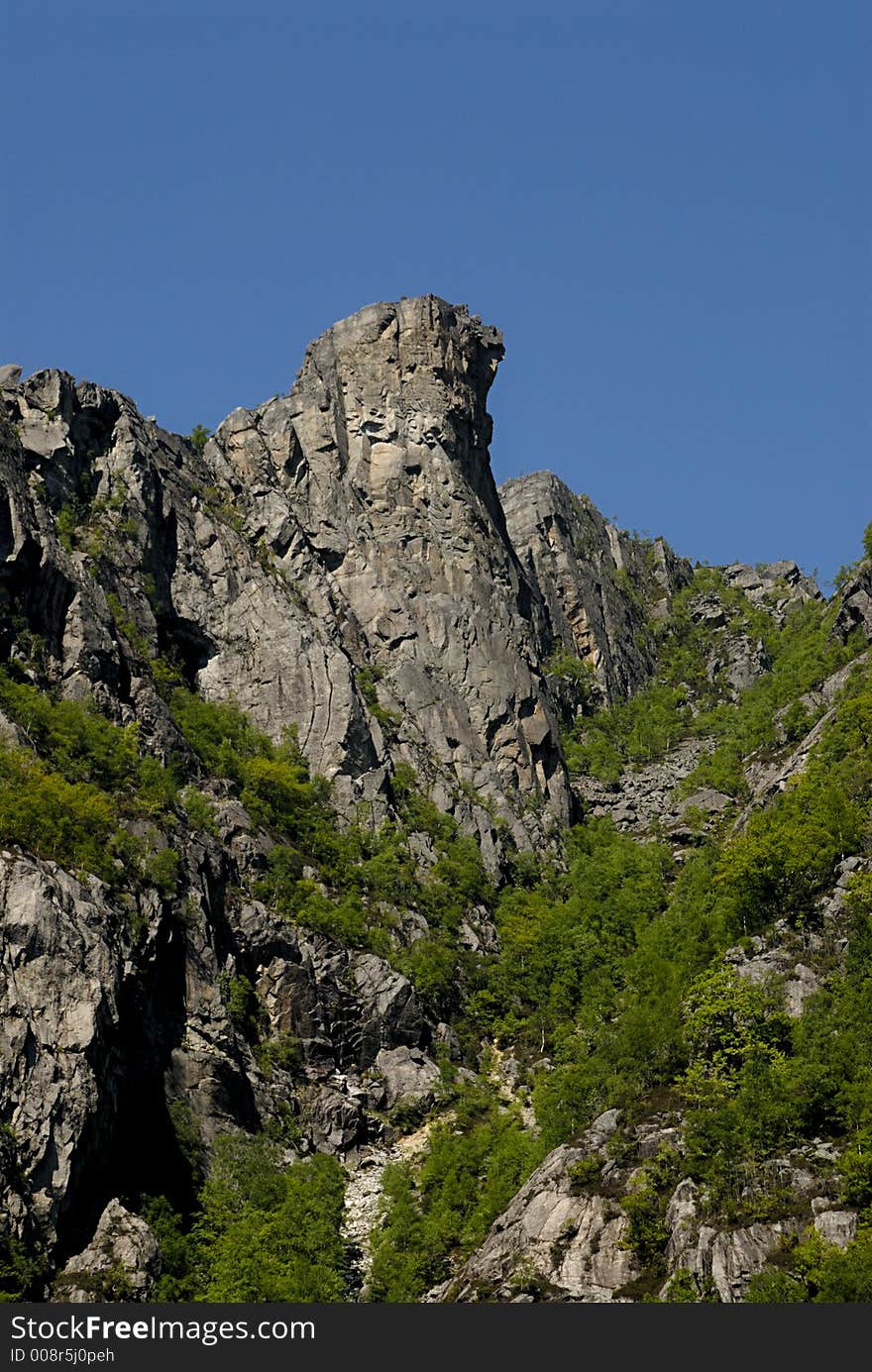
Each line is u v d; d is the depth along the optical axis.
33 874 143.88
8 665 177.38
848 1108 131.50
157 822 167.62
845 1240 121.19
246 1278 133.88
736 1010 146.25
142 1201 140.88
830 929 154.50
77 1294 128.12
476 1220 142.88
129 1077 145.88
